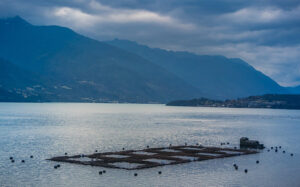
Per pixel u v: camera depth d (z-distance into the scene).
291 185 109.44
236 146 186.50
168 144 188.12
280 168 131.00
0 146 172.12
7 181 109.56
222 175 119.38
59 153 154.25
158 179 113.00
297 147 186.25
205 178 115.44
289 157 153.00
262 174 121.69
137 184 107.94
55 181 109.75
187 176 117.12
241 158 148.00
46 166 127.19
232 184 109.69
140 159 137.75
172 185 107.62
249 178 116.44
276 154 160.38
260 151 169.00
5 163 132.38
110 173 118.31
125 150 160.50
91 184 107.31
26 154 151.00
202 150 162.25
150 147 175.00
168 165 130.75
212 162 138.25
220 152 158.50
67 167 125.50
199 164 134.00
